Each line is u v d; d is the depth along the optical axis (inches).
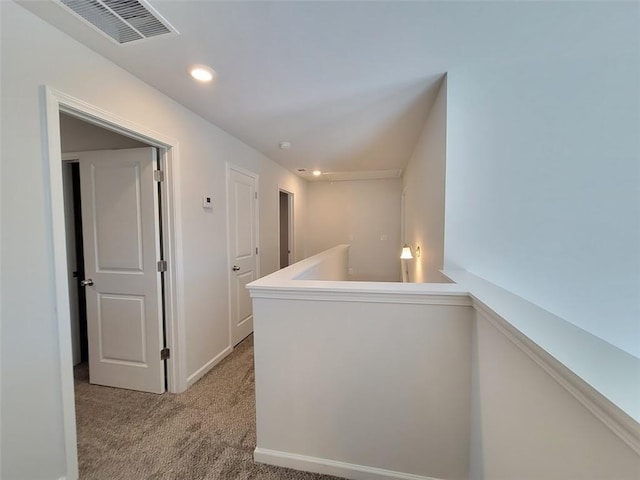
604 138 63.9
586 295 66.0
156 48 57.5
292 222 198.1
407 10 47.3
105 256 85.7
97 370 88.7
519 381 34.7
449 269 70.4
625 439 19.5
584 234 65.6
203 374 95.3
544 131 65.9
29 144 47.9
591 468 22.9
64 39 52.8
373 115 93.1
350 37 54.4
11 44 45.4
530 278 67.9
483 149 68.2
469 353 50.3
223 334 108.4
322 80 70.8
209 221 99.1
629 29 53.6
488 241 69.1
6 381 45.6
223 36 53.6
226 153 110.0
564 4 46.6
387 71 66.9
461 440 51.6
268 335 57.9
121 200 83.6
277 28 51.5
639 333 63.9
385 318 52.7
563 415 26.5
